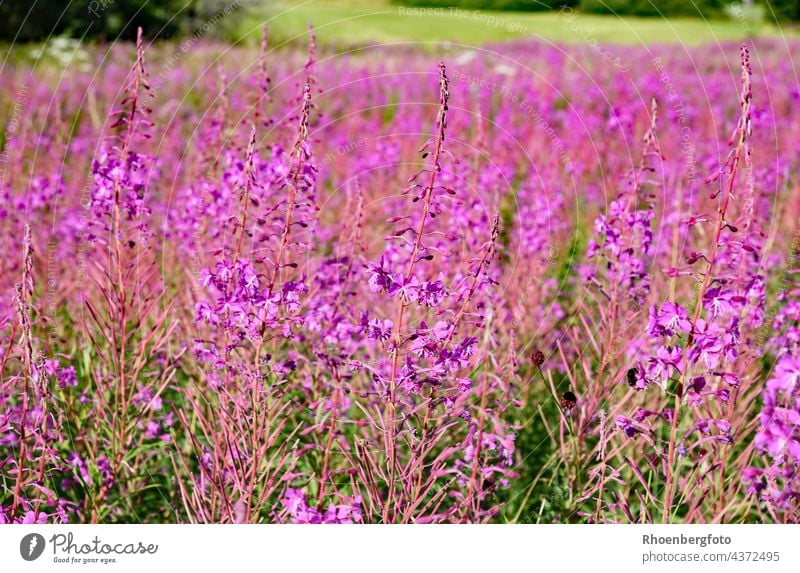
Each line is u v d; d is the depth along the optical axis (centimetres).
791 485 302
